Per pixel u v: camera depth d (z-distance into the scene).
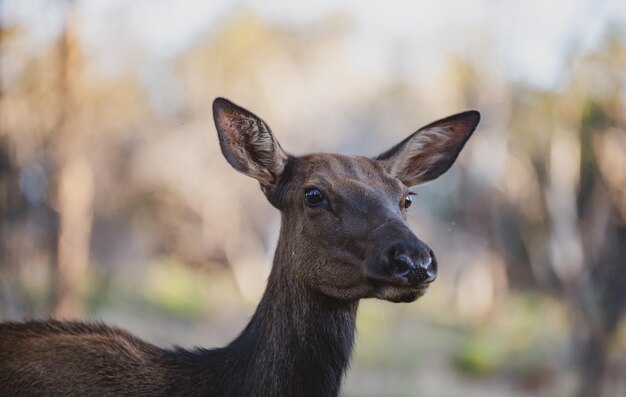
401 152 7.23
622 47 22.48
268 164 6.76
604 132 22.75
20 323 6.64
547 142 30.73
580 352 20.56
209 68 44.41
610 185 22.28
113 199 43.50
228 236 49.72
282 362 6.32
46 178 16.31
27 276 16.34
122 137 39.44
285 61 48.56
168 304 32.69
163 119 43.38
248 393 6.26
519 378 24.47
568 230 25.02
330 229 6.29
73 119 15.82
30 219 16.17
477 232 40.78
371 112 53.00
